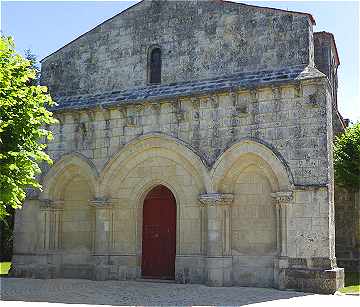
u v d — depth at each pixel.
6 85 14.25
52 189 23.33
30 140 15.29
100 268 21.75
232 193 19.91
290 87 19.06
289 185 18.48
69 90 24.59
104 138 22.52
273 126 19.17
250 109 19.67
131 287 19.16
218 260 19.34
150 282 20.77
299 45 20.05
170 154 21.17
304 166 18.48
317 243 17.88
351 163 25.75
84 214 23.09
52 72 25.17
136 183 21.98
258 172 19.69
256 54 20.75
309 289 17.55
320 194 18.06
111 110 22.45
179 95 20.78
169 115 21.22
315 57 28.02
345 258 25.34
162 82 22.39
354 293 17.11
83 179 23.28
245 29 21.12
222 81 20.97
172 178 21.14
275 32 20.55
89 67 24.31
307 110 18.72
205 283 19.67
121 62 23.55
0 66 14.34
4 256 36.88
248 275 19.30
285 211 18.50
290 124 18.91
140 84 22.92
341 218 25.80
